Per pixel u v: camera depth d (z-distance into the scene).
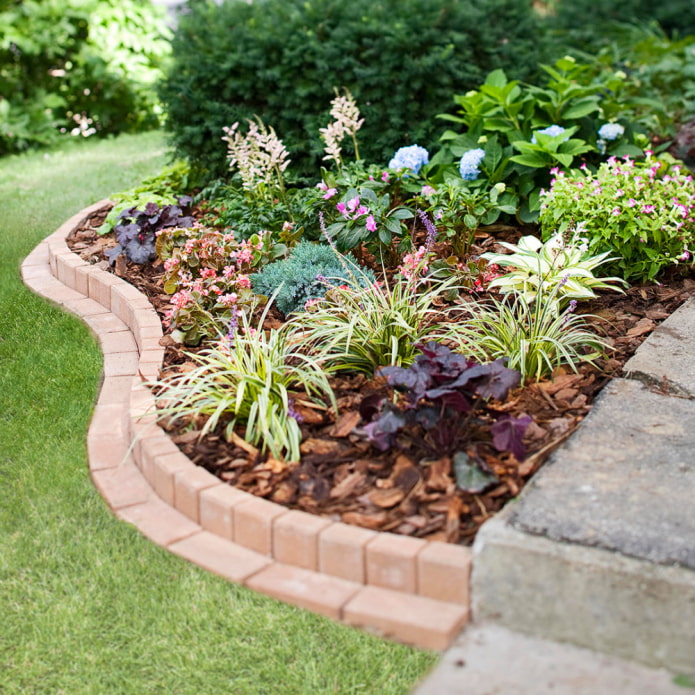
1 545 3.04
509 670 2.40
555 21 11.61
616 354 3.87
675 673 2.39
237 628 2.77
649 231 4.60
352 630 2.83
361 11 6.38
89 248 5.52
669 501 2.76
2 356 4.32
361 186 4.92
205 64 6.25
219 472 3.16
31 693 2.57
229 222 5.39
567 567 2.48
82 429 3.67
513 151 5.59
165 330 4.32
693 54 8.21
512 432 2.99
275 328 4.24
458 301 4.40
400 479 3.02
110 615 2.79
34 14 9.13
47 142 8.97
